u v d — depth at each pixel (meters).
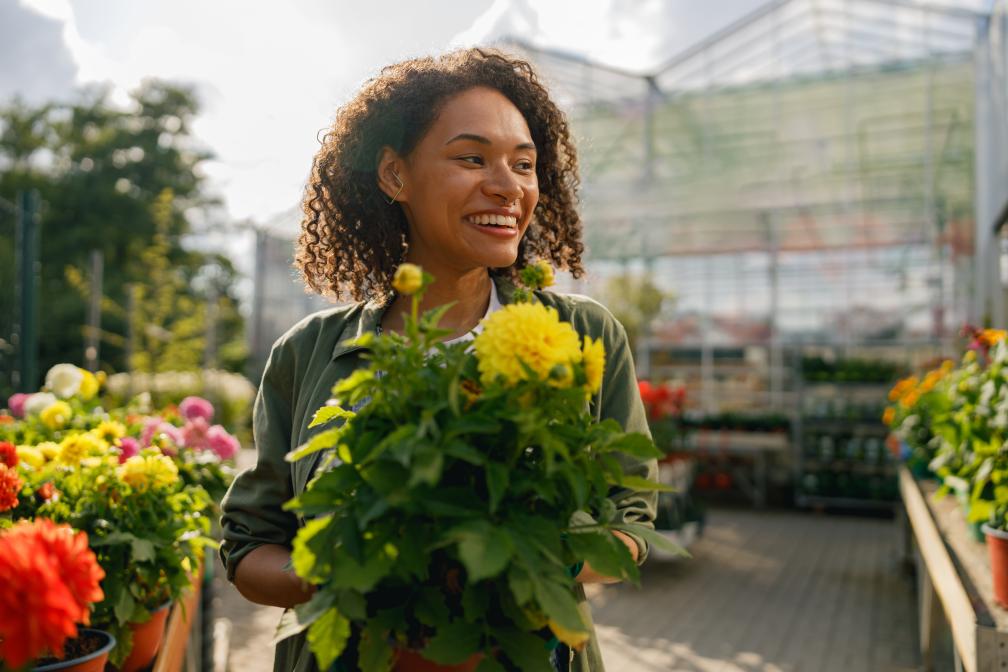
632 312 10.28
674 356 10.88
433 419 0.80
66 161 22.05
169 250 21.02
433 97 1.19
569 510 0.85
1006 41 6.61
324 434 0.86
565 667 1.06
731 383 10.58
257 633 4.52
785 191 9.66
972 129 8.81
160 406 8.96
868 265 10.70
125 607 1.67
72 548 1.02
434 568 0.86
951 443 2.97
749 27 9.06
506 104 1.22
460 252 1.19
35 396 3.09
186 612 2.07
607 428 0.85
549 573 0.76
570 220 1.50
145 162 22.02
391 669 0.88
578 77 9.73
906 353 9.53
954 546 2.83
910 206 9.57
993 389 2.65
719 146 9.64
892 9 8.43
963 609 2.09
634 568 0.82
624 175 10.12
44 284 19.09
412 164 1.22
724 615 5.06
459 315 1.31
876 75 8.93
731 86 9.40
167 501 2.04
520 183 1.19
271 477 1.27
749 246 11.12
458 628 0.80
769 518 8.49
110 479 1.89
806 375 9.16
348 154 1.33
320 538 0.80
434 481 0.73
